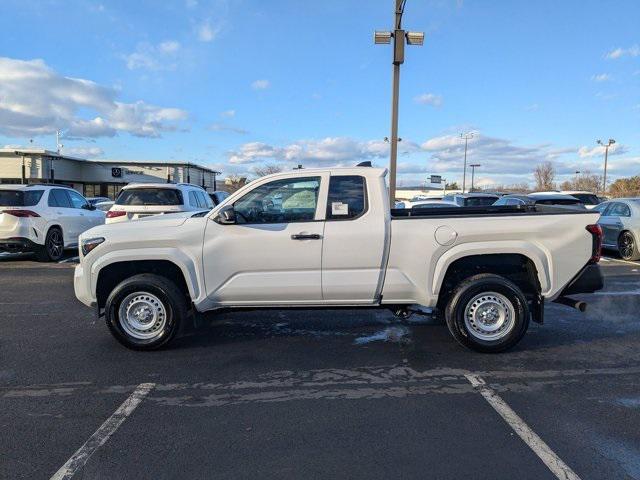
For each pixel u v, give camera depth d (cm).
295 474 319
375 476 316
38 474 320
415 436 367
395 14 1374
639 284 928
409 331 631
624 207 1269
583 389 450
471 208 646
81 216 1362
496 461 332
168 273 570
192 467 328
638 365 510
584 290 550
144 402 427
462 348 563
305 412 407
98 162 5406
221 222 537
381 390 450
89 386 462
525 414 401
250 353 551
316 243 532
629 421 389
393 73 1412
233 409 413
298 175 545
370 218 536
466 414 402
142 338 550
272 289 539
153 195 1105
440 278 534
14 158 4766
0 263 1220
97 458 339
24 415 404
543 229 530
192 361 526
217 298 545
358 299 546
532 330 633
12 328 648
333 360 528
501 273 565
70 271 1093
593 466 326
